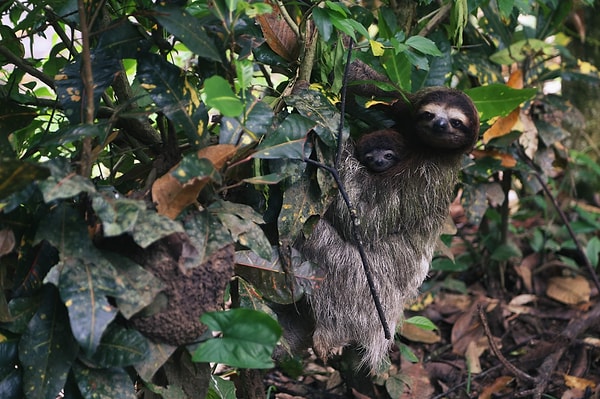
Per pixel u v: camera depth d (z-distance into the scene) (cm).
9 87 426
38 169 307
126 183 418
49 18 428
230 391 425
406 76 518
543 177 718
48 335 332
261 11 349
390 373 641
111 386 337
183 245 339
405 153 493
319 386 636
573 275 801
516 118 604
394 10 538
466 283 798
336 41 466
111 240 340
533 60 689
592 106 866
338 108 458
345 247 491
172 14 342
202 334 360
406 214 497
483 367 671
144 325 338
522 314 739
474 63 632
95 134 332
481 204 655
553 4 626
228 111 320
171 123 374
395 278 507
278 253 413
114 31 360
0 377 335
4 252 329
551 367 630
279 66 452
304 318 511
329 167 396
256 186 420
